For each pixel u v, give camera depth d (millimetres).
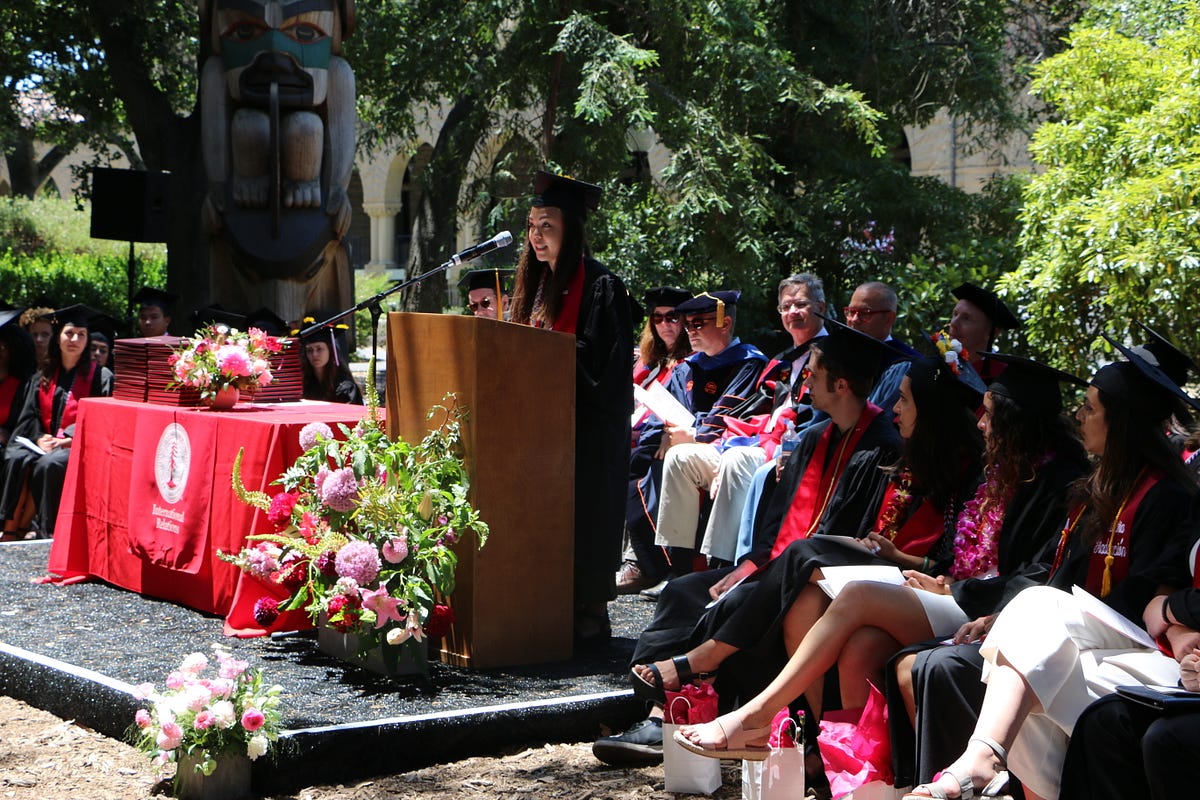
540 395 5457
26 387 9094
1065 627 3580
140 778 4555
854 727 3922
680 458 6711
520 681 5250
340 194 12891
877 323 6465
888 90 17578
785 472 4992
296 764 4426
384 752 4590
